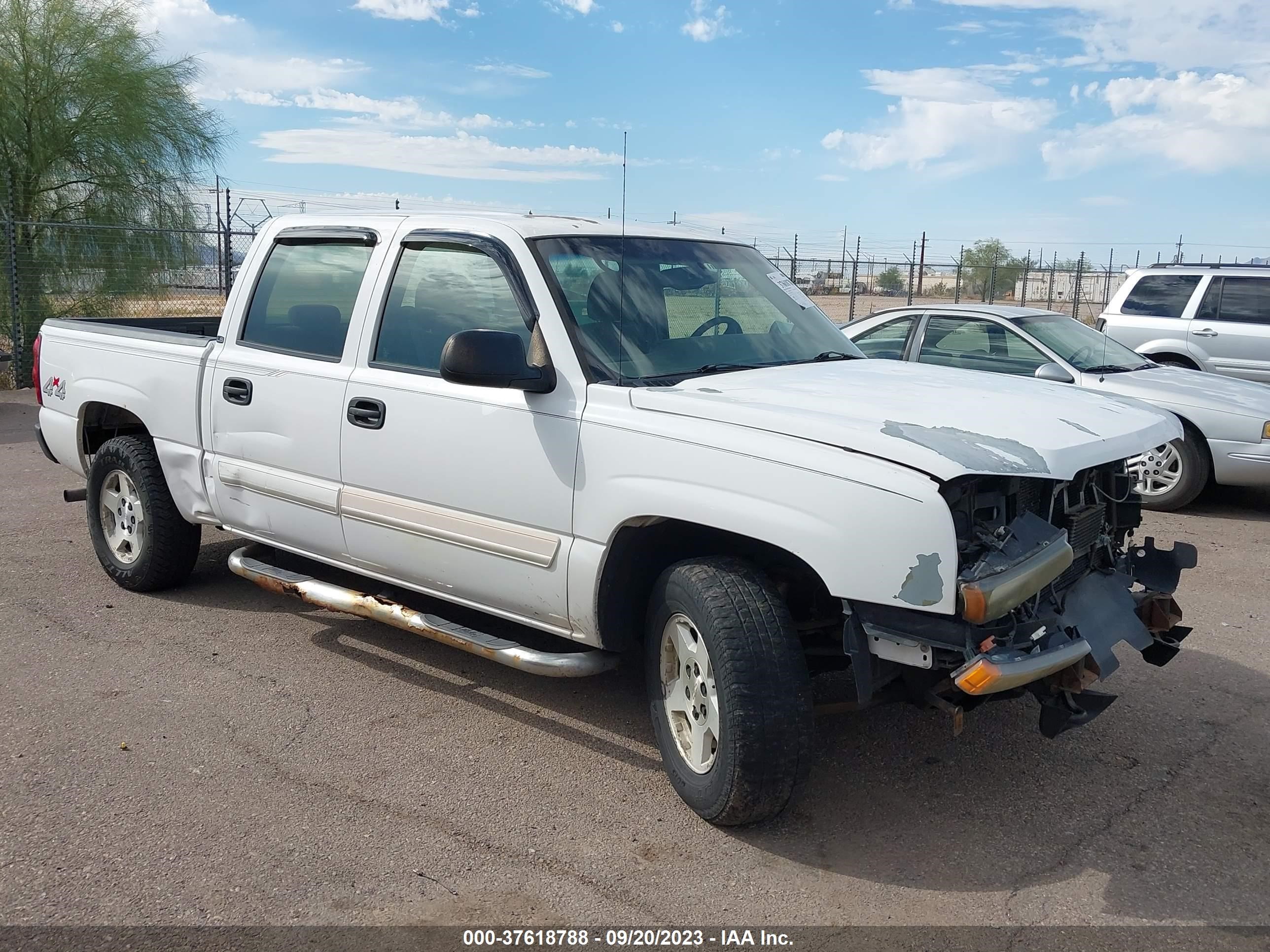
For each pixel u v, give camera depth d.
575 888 3.05
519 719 4.20
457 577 4.02
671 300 4.09
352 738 4.01
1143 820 3.49
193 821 3.38
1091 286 28.42
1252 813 3.54
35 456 9.77
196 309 18.84
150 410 5.25
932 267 24.92
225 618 5.31
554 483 3.62
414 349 4.16
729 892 3.04
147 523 5.39
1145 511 8.50
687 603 3.30
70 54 17.48
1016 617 3.09
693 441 3.27
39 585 5.79
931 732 4.14
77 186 17.88
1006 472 2.93
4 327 16.66
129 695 4.36
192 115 18.77
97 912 2.89
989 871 3.17
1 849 3.19
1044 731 3.29
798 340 4.37
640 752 3.94
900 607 2.94
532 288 3.82
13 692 4.36
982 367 8.88
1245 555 6.99
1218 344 11.63
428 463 4.01
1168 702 4.47
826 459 3.02
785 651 3.14
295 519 4.61
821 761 3.89
